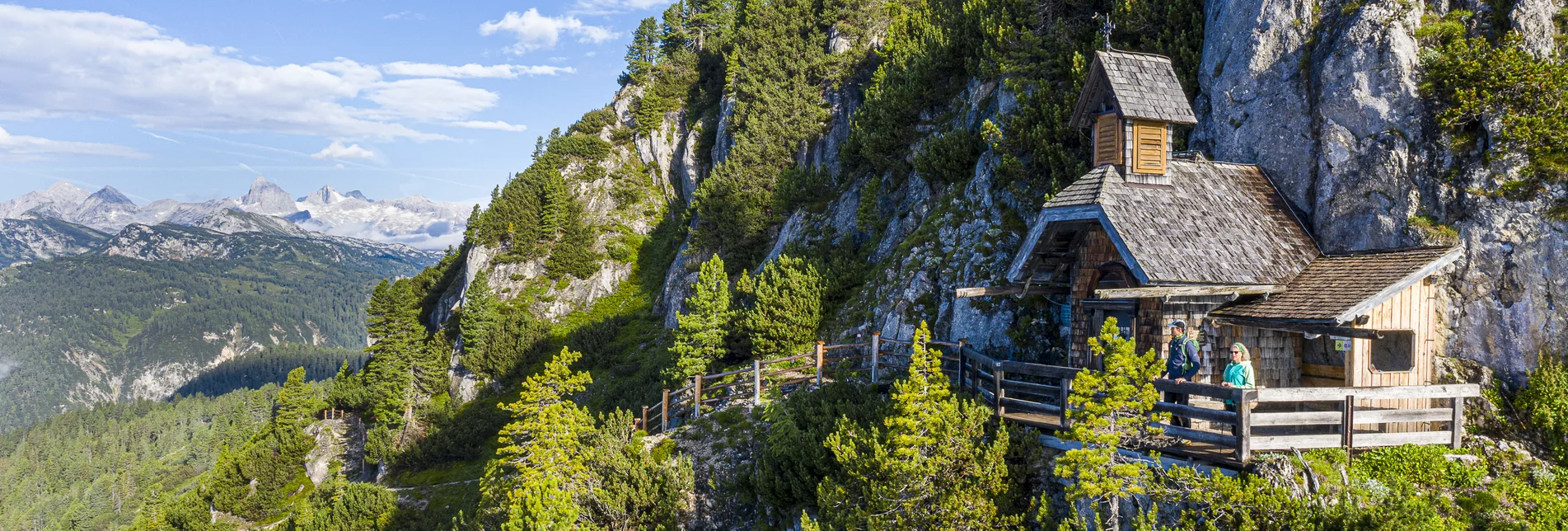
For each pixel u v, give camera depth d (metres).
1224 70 20.34
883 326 26.38
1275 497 11.62
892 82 38.94
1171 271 14.91
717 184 47.88
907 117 34.19
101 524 114.88
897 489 14.36
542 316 55.97
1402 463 13.54
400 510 37.06
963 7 34.00
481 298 51.47
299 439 50.38
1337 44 17.67
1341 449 13.37
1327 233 17.28
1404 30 16.94
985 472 14.45
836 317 29.11
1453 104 16.19
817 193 40.44
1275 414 12.71
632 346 46.62
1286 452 13.01
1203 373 15.62
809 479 17.56
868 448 15.98
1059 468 12.78
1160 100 17.38
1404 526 10.91
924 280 26.16
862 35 53.41
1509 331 15.07
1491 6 16.77
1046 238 18.02
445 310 64.12
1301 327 14.09
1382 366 16.38
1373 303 13.78
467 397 49.31
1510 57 15.47
